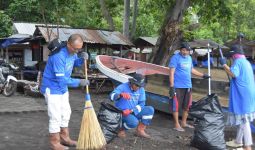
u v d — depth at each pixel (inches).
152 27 1157.1
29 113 381.4
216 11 744.3
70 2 1114.7
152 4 830.5
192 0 701.9
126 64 449.4
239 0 1496.1
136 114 276.5
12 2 1163.3
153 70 436.5
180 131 331.3
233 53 273.0
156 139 297.7
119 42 709.3
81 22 1153.4
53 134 239.8
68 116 252.1
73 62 243.9
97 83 589.9
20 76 707.4
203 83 402.3
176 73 332.2
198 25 665.0
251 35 1480.1
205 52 1083.3
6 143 263.0
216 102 275.6
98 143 227.6
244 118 267.4
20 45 884.0
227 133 327.6
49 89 236.8
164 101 400.2
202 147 272.7
